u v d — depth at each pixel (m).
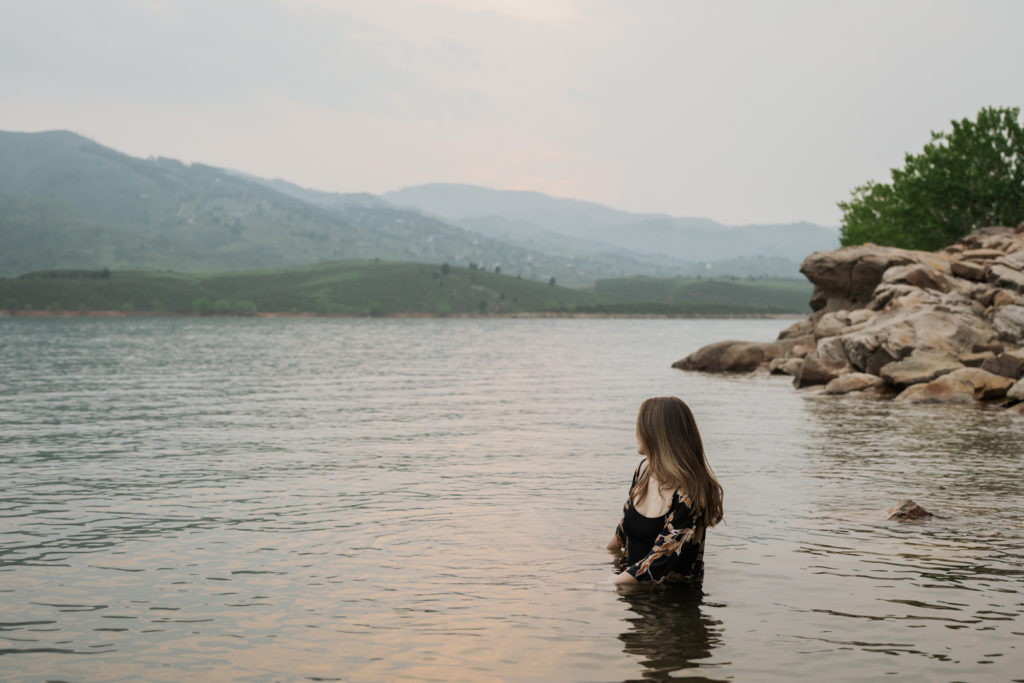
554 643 5.01
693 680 4.45
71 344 74.25
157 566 6.75
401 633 5.18
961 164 60.09
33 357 49.94
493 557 7.05
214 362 45.34
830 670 4.60
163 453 13.34
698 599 5.90
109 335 105.44
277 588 6.14
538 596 5.97
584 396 25.17
